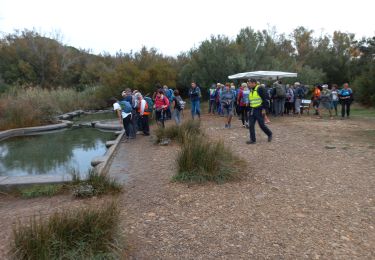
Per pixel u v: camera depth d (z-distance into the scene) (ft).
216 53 82.23
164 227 13.97
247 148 28.43
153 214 15.38
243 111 40.96
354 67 106.93
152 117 53.78
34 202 18.37
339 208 15.49
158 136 33.45
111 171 23.61
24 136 49.24
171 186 19.12
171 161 25.36
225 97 46.91
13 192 20.10
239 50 82.99
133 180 21.02
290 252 11.84
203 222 14.35
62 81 135.95
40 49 134.00
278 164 23.15
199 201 16.74
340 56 108.17
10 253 10.85
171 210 15.79
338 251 11.85
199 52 86.02
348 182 19.06
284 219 14.46
